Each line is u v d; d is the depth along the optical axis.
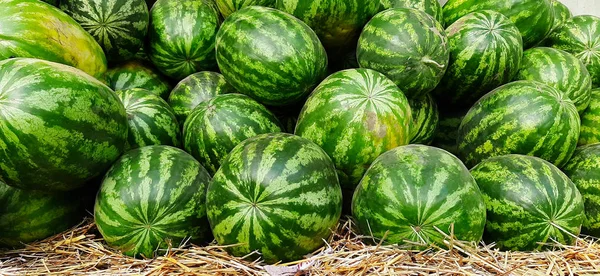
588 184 1.51
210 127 1.54
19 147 1.26
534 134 1.50
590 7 2.38
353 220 1.45
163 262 1.33
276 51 1.53
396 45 1.54
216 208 1.30
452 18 1.90
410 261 1.28
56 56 1.53
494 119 1.55
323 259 1.30
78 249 1.42
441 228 1.27
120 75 1.82
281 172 1.27
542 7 1.83
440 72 1.57
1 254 1.44
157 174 1.36
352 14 1.65
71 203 1.48
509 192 1.36
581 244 1.38
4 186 1.41
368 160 1.43
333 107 1.43
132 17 1.71
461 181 1.29
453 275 1.26
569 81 1.72
